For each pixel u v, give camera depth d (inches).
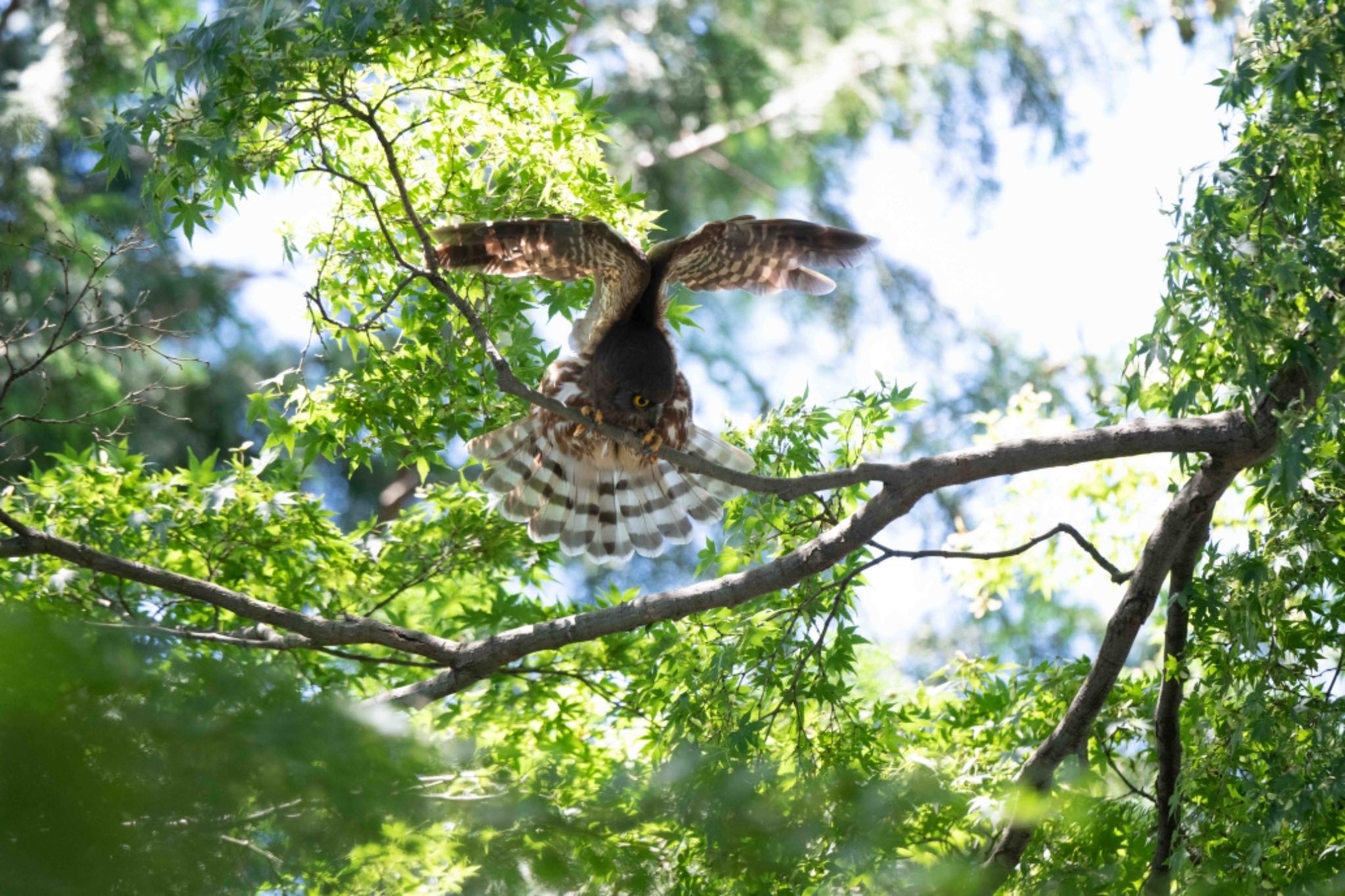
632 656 487.8
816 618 467.2
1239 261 358.3
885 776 383.9
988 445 399.2
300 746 216.1
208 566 472.7
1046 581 652.7
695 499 505.0
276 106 378.3
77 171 923.4
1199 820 389.4
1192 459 424.2
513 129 448.1
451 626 530.3
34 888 175.8
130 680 196.9
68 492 454.0
